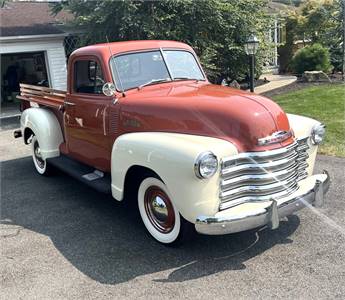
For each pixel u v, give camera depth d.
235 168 4.05
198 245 4.52
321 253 4.24
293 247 4.38
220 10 13.60
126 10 12.64
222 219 3.87
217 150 3.99
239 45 14.64
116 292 3.79
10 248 4.72
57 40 16.22
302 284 3.74
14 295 3.83
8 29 15.78
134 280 3.95
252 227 3.97
